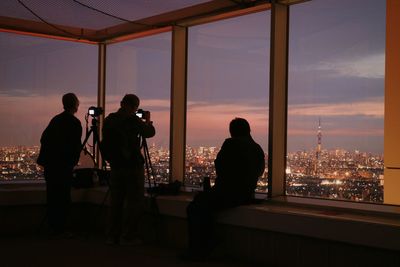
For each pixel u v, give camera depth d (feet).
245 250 17.80
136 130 19.95
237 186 17.80
